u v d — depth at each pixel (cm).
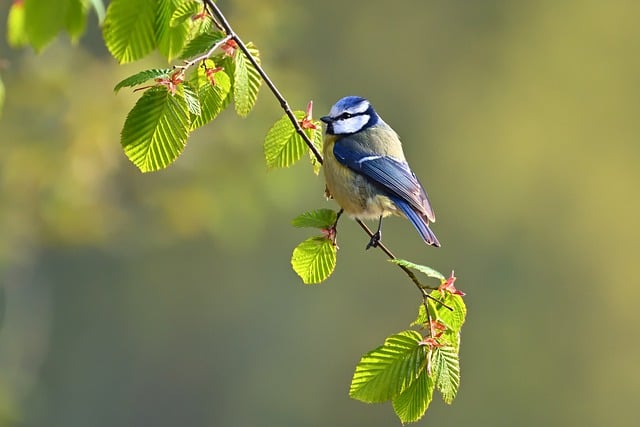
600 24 1998
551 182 1961
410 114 1948
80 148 1210
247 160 1289
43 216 1250
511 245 1938
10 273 1494
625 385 1898
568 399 1895
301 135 454
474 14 2000
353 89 1933
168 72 369
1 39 1287
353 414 1944
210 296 1973
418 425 1892
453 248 1923
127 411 1967
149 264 1947
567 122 1972
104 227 1273
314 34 1897
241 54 414
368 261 1903
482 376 1900
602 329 1912
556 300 1922
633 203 1938
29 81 1205
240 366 1983
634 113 1973
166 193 1287
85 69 1243
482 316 1909
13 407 1242
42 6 336
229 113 1288
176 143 370
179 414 1995
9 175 1214
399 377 396
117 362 1973
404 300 1922
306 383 1964
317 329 1958
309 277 459
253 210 1311
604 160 1962
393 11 1966
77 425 1938
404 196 588
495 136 1961
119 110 1220
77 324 1942
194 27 410
